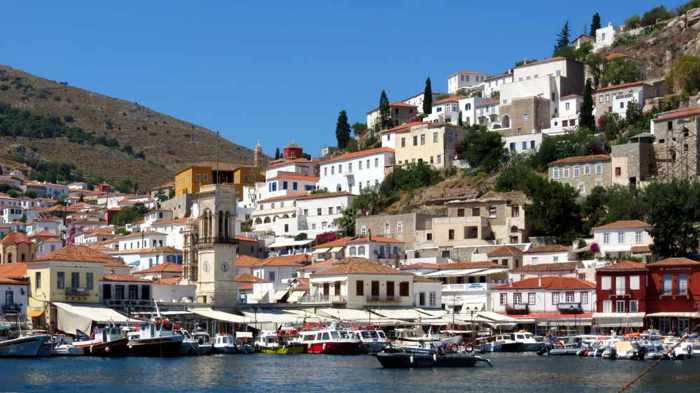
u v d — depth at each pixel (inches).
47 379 5098.4
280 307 7544.3
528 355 7066.9
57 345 6392.7
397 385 5073.8
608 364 6259.8
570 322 7819.9
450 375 5561.0
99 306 6948.8
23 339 6210.6
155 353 6432.1
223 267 7381.9
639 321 7603.4
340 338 6796.3
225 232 7440.9
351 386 5017.2
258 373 5516.7
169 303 7170.3
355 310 7583.7
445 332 7436.0
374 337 6919.3
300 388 4918.8
